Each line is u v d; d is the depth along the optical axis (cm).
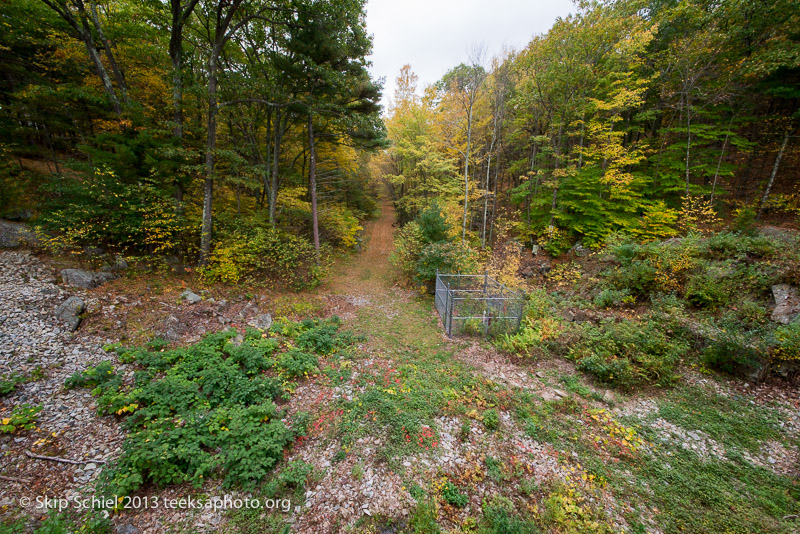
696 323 802
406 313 1195
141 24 1301
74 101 1155
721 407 614
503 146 2041
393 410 568
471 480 439
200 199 1380
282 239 1440
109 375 559
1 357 546
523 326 936
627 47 1316
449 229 1577
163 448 391
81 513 346
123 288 888
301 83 1363
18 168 1127
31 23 1170
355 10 1154
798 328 650
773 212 1373
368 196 2991
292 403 585
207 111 1230
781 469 477
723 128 1470
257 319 942
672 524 389
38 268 849
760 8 1205
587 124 1536
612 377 689
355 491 412
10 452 401
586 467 475
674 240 1196
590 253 1518
